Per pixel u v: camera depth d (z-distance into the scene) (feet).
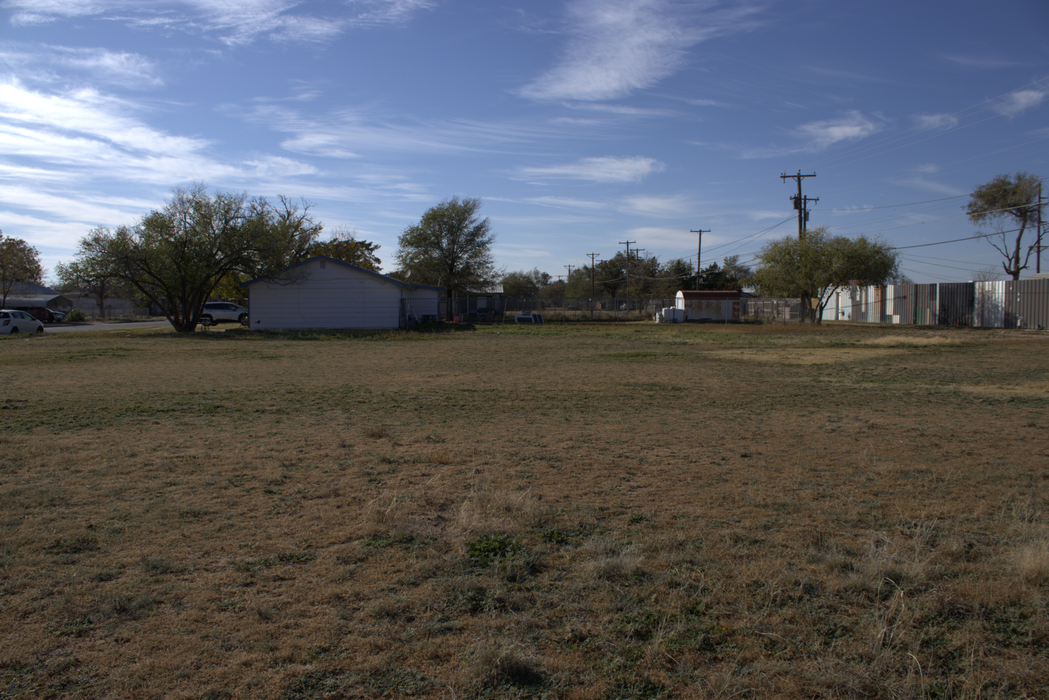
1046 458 24.73
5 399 39.32
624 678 10.44
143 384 47.09
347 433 29.68
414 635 11.67
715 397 41.81
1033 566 13.79
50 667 10.46
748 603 12.88
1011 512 18.37
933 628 11.99
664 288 295.89
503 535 16.55
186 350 79.66
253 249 124.88
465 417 34.30
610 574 14.15
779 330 124.16
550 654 11.12
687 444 27.50
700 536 16.40
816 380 50.78
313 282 134.92
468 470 23.02
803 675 10.48
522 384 48.14
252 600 12.88
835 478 21.97
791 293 153.07
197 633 11.64
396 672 10.50
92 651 11.02
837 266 138.41
